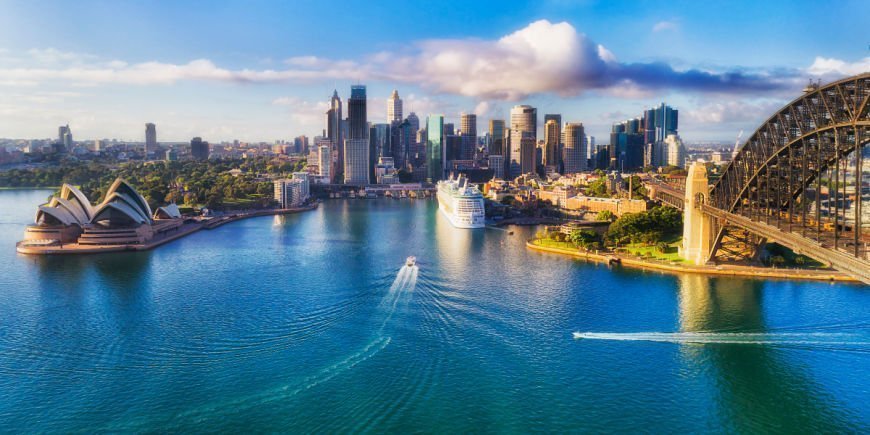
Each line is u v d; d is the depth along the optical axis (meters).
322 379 136.88
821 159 180.75
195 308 190.50
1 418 121.00
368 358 148.12
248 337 163.25
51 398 129.00
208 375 139.25
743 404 127.62
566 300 198.38
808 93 165.88
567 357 150.25
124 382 136.00
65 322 176.62
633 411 125.00
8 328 171.38
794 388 134.62
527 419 121.38
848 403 128.25
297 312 185.25
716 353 152.88
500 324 173.75
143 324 174.25
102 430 116.88
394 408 124.75
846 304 191.75
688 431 118.06
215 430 116.56
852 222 197.25
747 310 186.50
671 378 139.38
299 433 115.81
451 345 157.12
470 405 126.38
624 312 185.25
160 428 117.44
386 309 187.12
